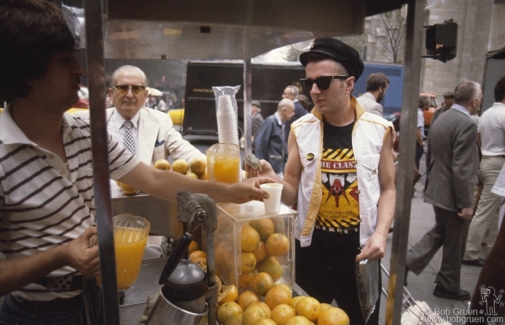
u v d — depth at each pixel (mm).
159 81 18828
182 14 1043
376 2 1143
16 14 873
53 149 1073
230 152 1410
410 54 855
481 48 15648
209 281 885
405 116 884
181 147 2400
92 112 681
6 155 971
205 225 859
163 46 1656
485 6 15359
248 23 1097
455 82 16859
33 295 1091
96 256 861
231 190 1261
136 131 2408
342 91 1596
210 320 898
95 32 660
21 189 994
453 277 3080
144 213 1512
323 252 1729
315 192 1682
